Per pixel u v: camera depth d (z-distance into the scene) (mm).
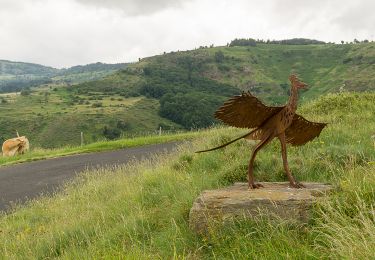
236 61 182500
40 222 9703
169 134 25562
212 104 105125
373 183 5758
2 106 136625
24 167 18297
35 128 105938
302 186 6504
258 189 6492
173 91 140250
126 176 11836
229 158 10336
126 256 5605
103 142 23391
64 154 20953
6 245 7949
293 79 6125
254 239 5387
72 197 11172
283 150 6457
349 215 5227
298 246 4902
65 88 163250
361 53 156500
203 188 8266
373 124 12227
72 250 6809
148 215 7664
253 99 5934
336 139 10688
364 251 4082
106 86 157500
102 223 8031
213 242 5730
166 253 5953
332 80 140250
